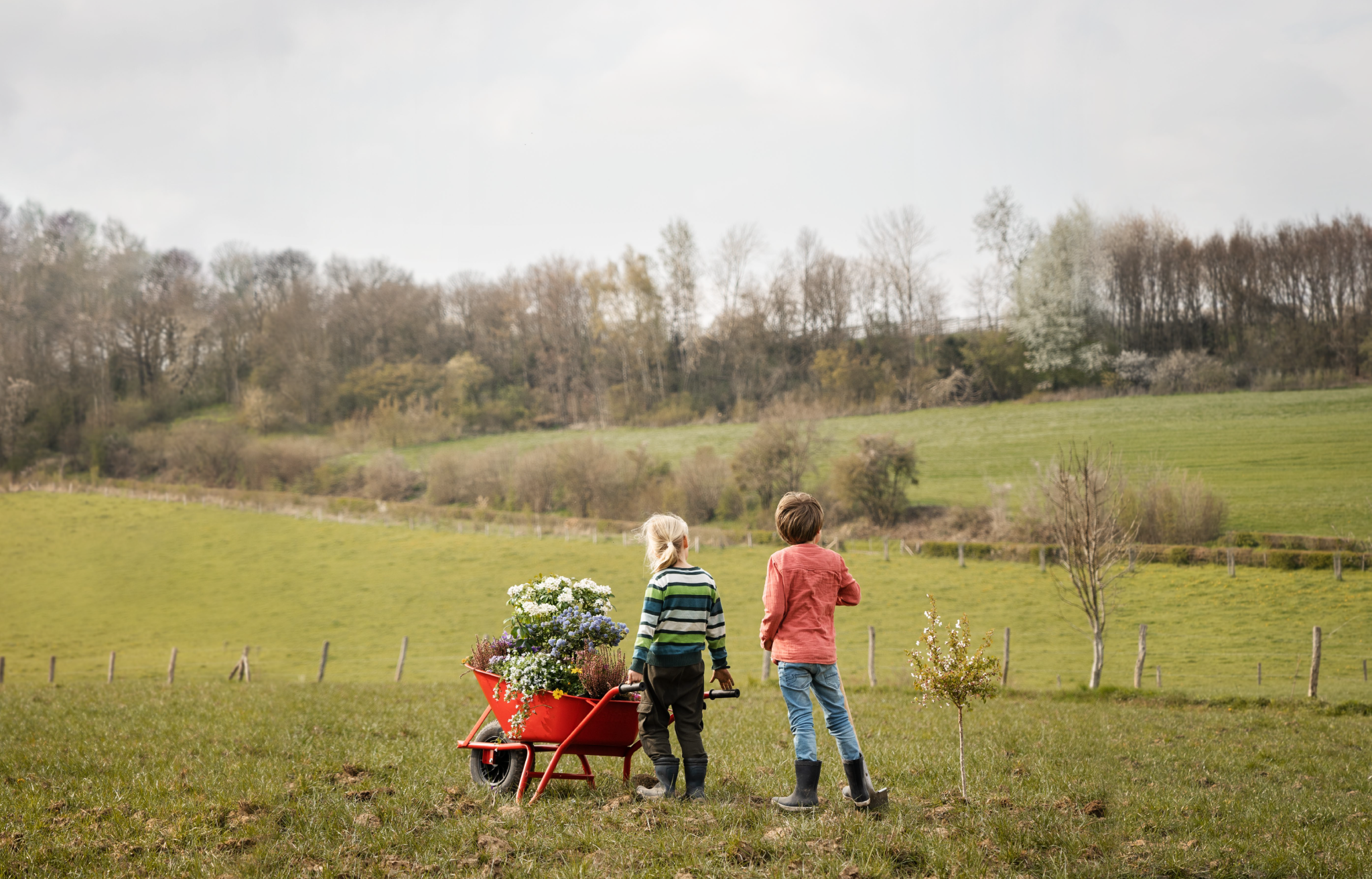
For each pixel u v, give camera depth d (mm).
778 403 94188
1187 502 43500
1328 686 22188
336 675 28562
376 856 4898
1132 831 5512
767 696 15961
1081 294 82375
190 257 124125
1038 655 29266
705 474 63250
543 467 69500
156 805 6148
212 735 9492
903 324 100562
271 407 105250
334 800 6117
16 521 68688
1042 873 4586
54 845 5180
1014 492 58031
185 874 4688
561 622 6246
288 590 48438
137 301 114125
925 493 60375
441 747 8578
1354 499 47469
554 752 6344
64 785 6887
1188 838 5293
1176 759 8641
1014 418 76750
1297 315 78188
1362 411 63656
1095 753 8875
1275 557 38562
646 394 104312
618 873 4461
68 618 43875
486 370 110375
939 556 46438
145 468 91875
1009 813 5801
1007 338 85688
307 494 81875
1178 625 32750
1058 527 24078
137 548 60469
